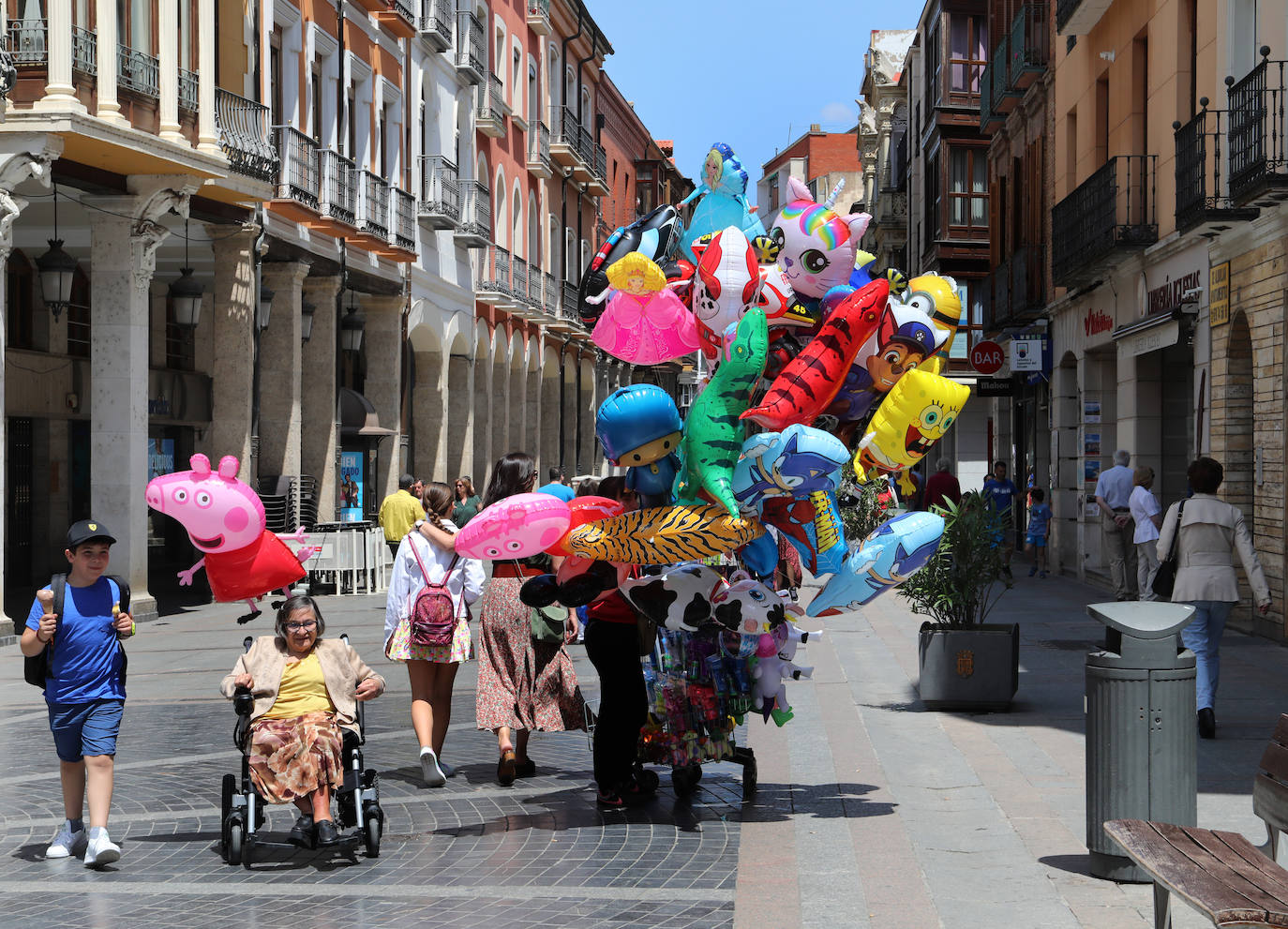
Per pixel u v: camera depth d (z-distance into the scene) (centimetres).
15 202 1641
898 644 1541
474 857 680
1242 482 1577
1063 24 2250
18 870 675
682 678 774
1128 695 596
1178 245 1759
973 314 4153
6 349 2286
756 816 748
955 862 639
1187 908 561
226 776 695
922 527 721
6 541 2358
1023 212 2905
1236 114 1502
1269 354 1449
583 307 783
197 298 2162
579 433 5222
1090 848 611
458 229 3384
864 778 832
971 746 924
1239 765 838
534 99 4378
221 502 673
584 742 1013
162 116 1881
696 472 692
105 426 1867
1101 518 1892
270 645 698
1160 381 1984
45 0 1692
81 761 705
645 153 6538
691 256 776
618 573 730
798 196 745
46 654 689
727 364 687
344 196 2609
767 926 550
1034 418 2998
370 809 684
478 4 3669
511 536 692
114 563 1867
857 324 696
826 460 665
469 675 1351
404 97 3055
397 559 864
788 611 754
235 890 632
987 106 3181
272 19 2339
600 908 586
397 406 3011
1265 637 1474
